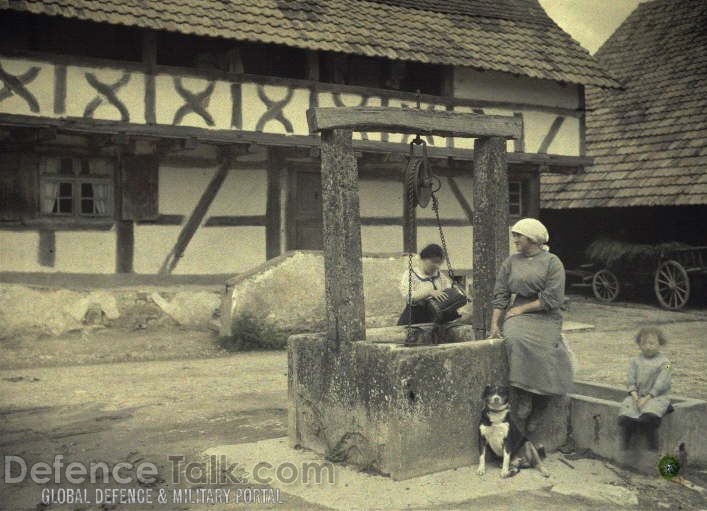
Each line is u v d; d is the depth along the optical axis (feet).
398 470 17.97
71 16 37.81
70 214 42.01
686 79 66.64
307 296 40.45
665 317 52.95
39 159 41.19
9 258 40.52
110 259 42.83
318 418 20.24
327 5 48.34
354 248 19.48
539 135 54.13
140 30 42.34
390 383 18.07
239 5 44.45
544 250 19.97
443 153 49.26
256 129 44.14
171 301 42.16
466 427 19.06
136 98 41.09
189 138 41.93
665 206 62.90
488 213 22.13
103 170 42.78
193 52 46.32
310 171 48.85
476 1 56.65
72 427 23.47
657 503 17.08
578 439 20.57
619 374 31.81
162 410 25.59
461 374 18.98
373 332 21.67
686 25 72.02
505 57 51.26
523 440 19.10
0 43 40.60
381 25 48.73
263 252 46.93
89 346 37.96
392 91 48.52
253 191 46.75
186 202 44.80
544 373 19.16
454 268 53.36
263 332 39.24
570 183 65.62
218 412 25.34
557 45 55.62
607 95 71.10
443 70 51.03
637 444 19.15
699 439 19.81
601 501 17.02
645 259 58.65
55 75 39.27
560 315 19.70
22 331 38.45
